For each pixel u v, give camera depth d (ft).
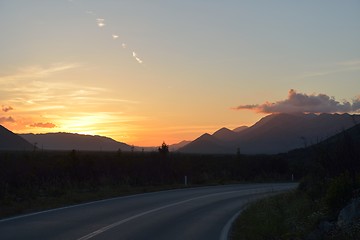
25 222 50.57
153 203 77.97
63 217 55.57
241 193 104.22
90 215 58.49
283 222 51.39
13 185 84.43
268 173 178.91
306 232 43.21
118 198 84.12
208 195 98.02
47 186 88.74
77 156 112.16
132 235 44.62
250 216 60.64
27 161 99.04
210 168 167.02
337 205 48.32
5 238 40.52
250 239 45.52
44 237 41.39
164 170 136.87
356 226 36.22
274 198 79.05
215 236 46.75
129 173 123.75
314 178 71.20
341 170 60.03
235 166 177.06
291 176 180.55
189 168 149.79
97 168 114.42
